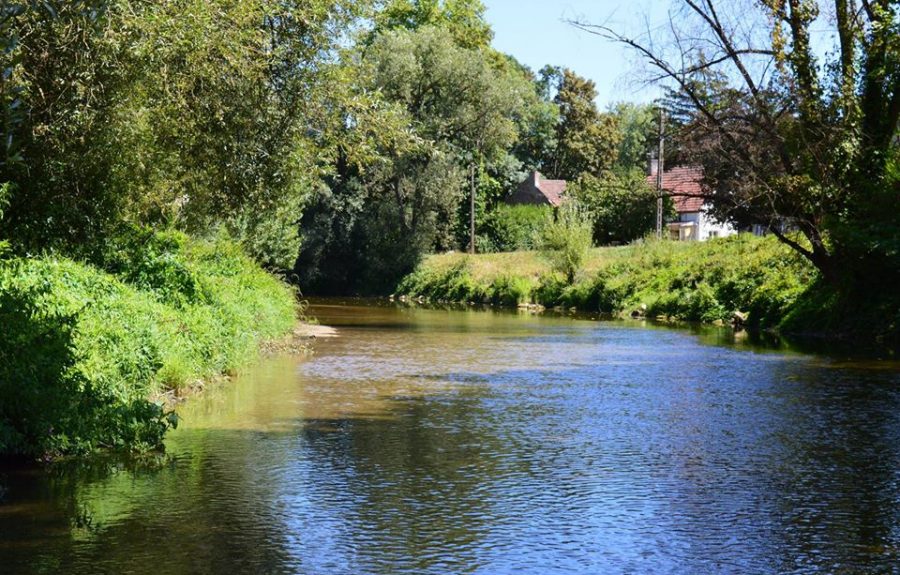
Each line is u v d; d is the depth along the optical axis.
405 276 53.16
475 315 34.91
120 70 12.61
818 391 14.09
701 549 6.54
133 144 14.41
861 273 23.30
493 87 51.91
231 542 6.56
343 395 13.52
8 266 11.36
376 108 17.53
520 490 8.13
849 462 9.28
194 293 16.06
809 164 22.89
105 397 9.55
